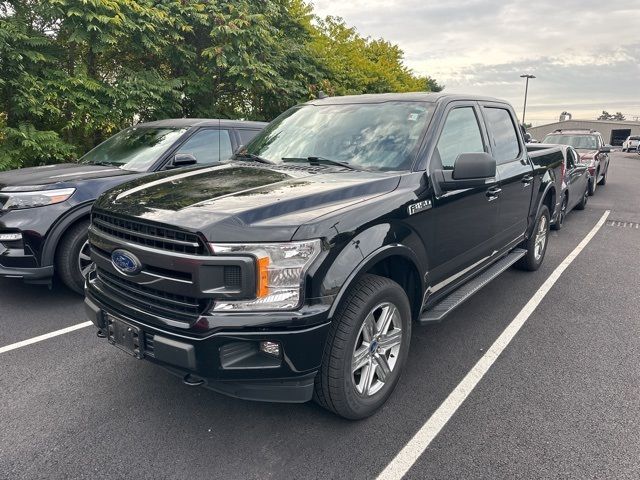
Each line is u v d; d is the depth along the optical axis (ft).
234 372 8.23
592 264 21.95
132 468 8.54
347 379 9.18
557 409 10.41
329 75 45.68
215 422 9.90
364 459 8.82
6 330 14.26
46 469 8.49
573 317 15.61
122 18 28.02
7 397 10.74
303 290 8.23
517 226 16.98
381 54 73.26
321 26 58.85
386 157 11.62
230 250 7.97
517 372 12.02
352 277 8.81
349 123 12.94
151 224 8.53
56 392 10.97
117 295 9.55
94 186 16.15
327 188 9.64
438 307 12.18
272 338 8.08
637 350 13.28
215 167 12.10
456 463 8.71
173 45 32.55
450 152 12.53
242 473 8.44
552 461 8.75
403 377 11.72
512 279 19.52
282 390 8.59
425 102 12.80
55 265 15.94
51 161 28.40
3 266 15.19
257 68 33.94
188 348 8.10
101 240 9.65
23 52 26.12
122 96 29.30
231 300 8.07
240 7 33.88
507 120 16.84
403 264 10.90
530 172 17.26
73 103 27.76
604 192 50.65
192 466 8.61
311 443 9.24
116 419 9.97
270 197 9.04
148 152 18.79
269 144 13.70
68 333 14.10
